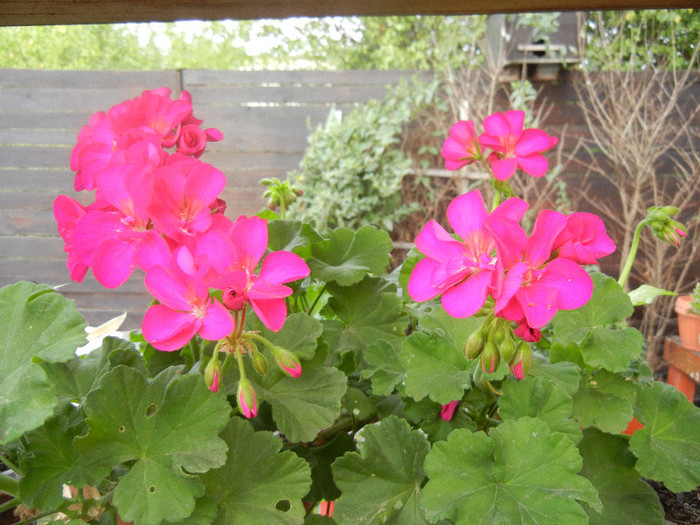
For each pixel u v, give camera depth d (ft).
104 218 1.05
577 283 0.99
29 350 1.11
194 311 0.97
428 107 6.57
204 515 1.09
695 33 6.45
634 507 1.41
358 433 1.58
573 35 6.30
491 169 1.55
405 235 6.63
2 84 6.35
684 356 5.05
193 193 1.00
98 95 6.42
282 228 1.71
